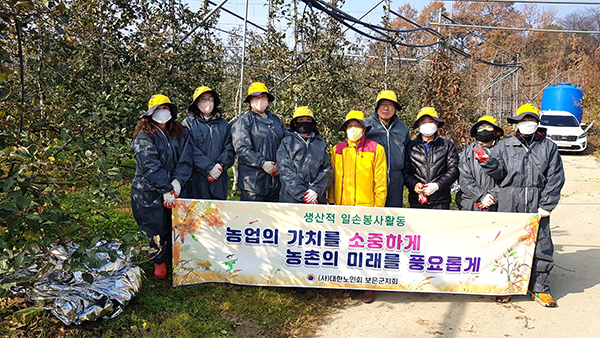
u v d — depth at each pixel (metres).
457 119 9.86
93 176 3.19
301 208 4.07
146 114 3.94
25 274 3.50
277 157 4.27
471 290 4.15
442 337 3.55
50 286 3.39
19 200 2.82
